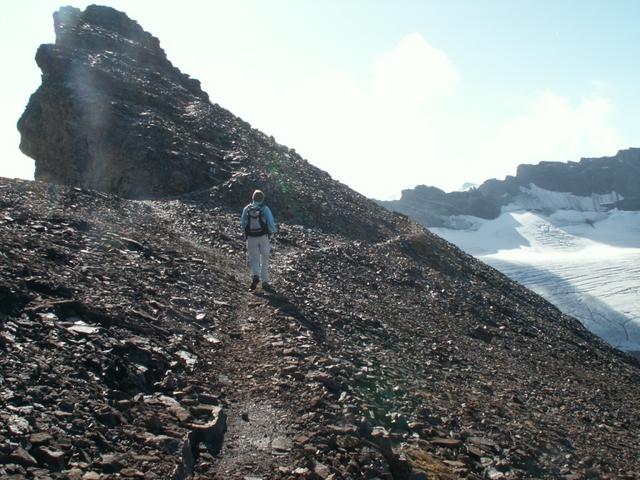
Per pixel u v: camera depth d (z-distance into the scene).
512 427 11.94
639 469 12.11
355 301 19.66
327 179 48.50
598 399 19.20
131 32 58.50
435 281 29.61
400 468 8.30
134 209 23.78
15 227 14.34
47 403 7.11
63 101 39.16
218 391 9.38
